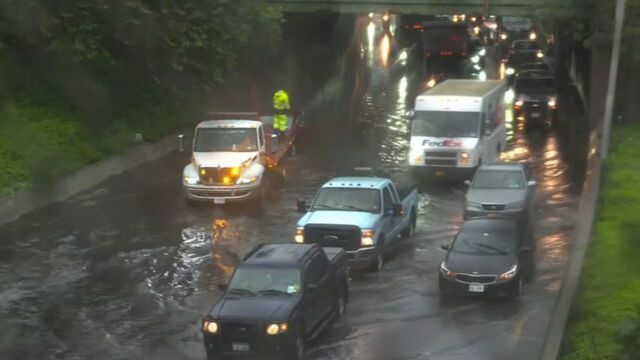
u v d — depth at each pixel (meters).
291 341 19.70
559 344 19.44
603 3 45.53
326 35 73.69
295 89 63.44
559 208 33.69
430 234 30.83
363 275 26.48
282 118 41.88
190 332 22.09
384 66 79.94
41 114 40.16
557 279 25.69
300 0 58.00
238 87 56.31
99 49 41.69
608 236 26.69
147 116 45.22
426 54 74.88
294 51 68.56
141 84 46.12
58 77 42.00
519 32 86.69
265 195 35.53
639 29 44.28
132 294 24.75
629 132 43.81
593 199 32.66
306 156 44.06
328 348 20.84
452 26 74.44
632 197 31.44
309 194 36.41
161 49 44.12
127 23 41.31
